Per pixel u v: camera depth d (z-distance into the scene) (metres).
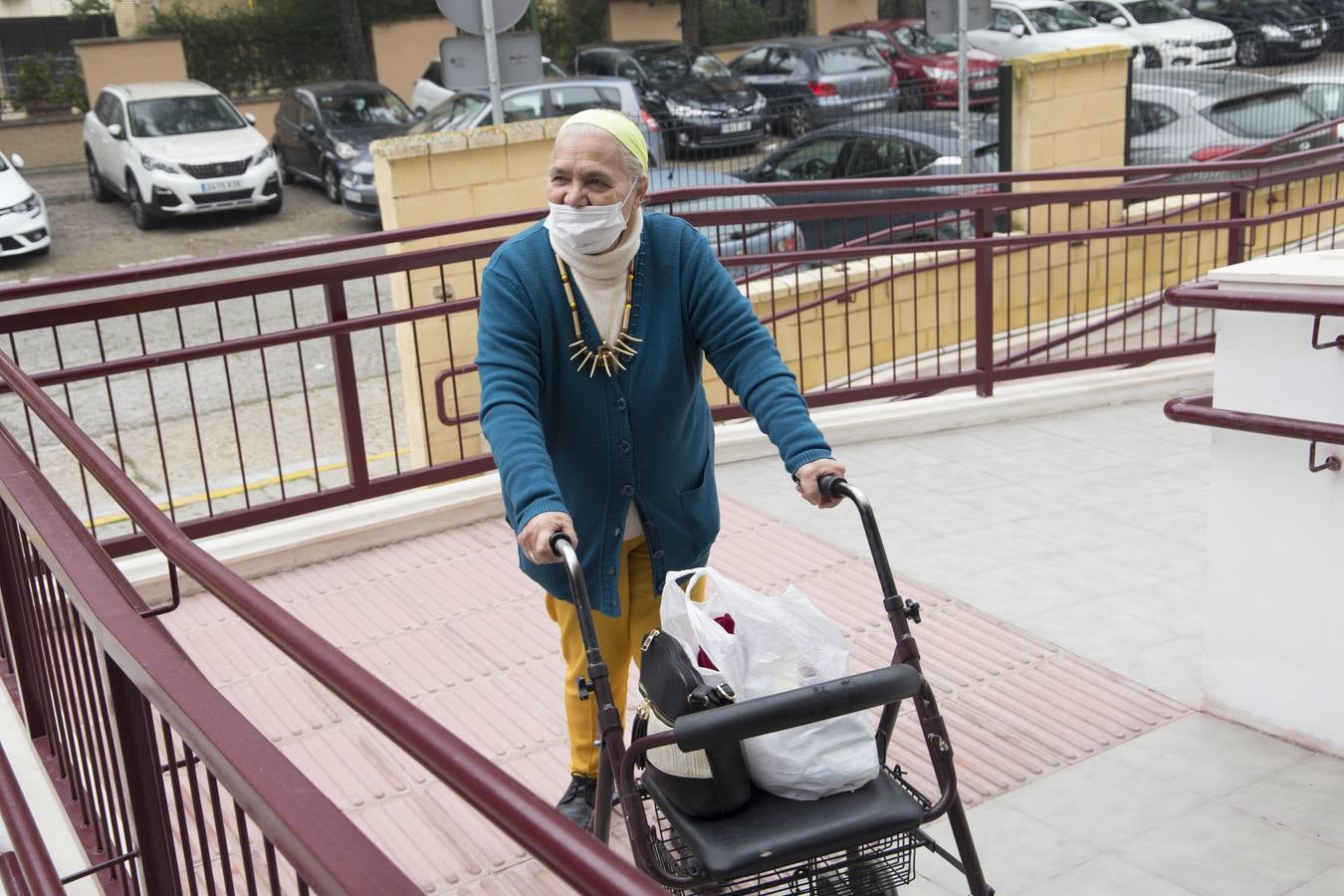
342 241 5.20
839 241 11.09
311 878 1.57
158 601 4.93
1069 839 3.28
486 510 5.54
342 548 5.25
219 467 8.98
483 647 4.45
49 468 8.97
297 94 19.11
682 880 2.32
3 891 2.78
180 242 16.53
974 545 5.16
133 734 2.51
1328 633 3.48
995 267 10.21
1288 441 3.44
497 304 2.79
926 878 3.15
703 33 28.20
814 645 2.44
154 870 2.61
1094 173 7.53
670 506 2.99
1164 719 3.84
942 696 4.02
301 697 4.16
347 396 5.23
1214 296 3.36
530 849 1.44
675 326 2.88
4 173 15.62
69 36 25.22
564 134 2.70
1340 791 3.38
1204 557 4.95
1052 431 6.59
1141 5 21.61
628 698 3.99
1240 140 12.91
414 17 25.30
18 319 4.59
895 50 20.52
